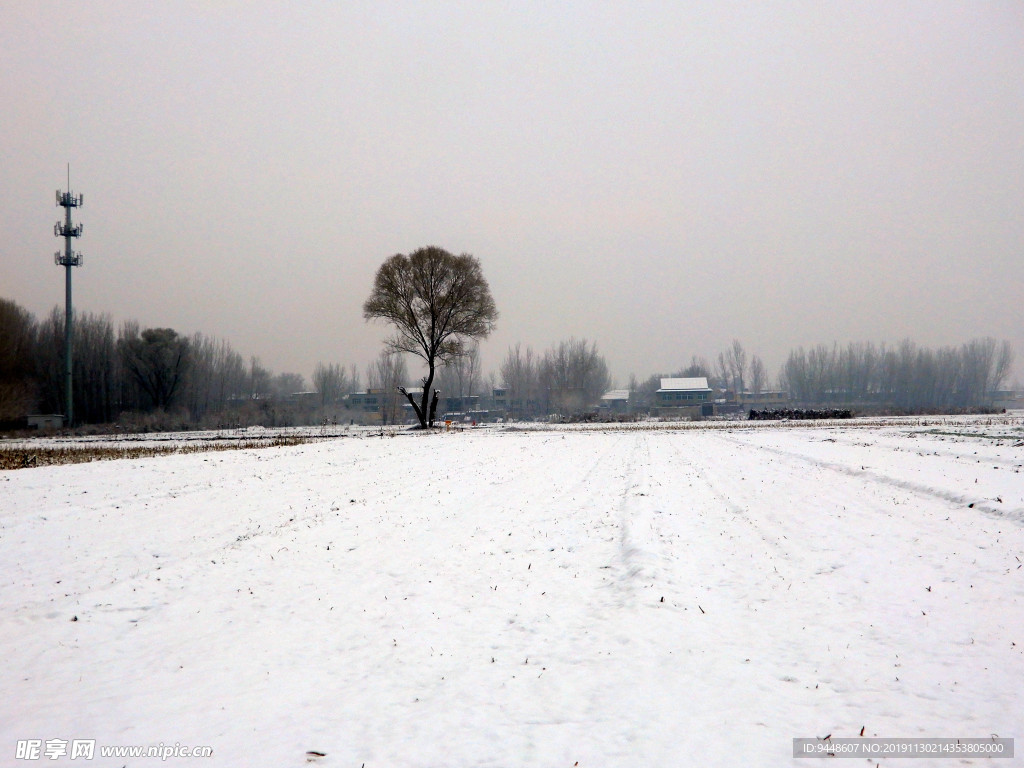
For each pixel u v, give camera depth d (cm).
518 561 1115
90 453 3284
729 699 611
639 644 746
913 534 1196
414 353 5959
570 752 527
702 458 2628
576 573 1038
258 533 1321
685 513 1438
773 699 610
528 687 650
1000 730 547
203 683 675
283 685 667
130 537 1280
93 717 605
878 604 858
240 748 545
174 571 1066
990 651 705
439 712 602
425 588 980
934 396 11638
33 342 7769
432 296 5778
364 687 659
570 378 10494
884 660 691
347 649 760
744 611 847
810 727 558
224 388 9631
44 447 3831
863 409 10181
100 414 7825
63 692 660
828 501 1543
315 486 1930
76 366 7725
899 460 2227
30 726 590
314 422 8456
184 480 2027
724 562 1063
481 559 1130
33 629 834
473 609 888
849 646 729
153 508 1566
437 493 1803
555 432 5075
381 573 1057
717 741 537
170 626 840
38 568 1081
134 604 919
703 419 7706
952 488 1552
